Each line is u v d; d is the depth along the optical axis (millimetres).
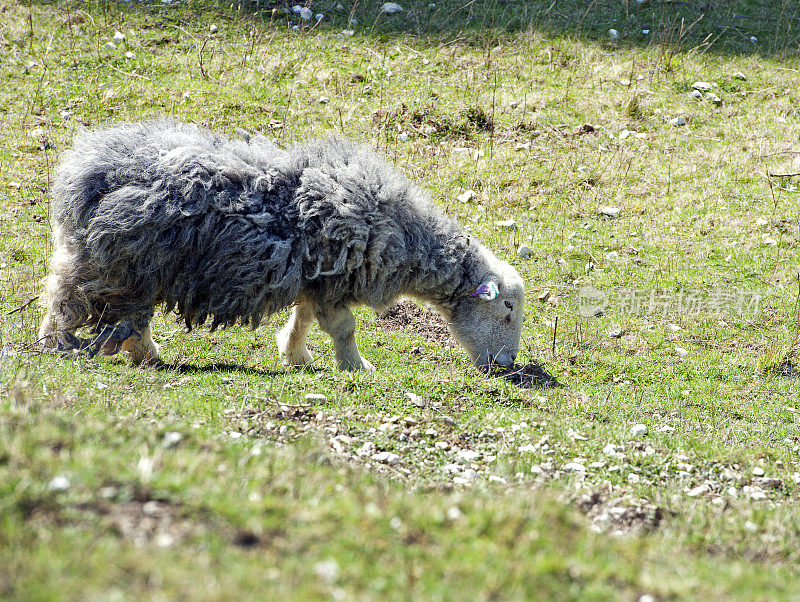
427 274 29828
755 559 16047
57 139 47062
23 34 55406
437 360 33562
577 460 22672
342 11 60906
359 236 27547
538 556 12938
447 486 18875
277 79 53688
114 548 11547
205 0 60219
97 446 15203
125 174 26562
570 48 58094
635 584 12766
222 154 27422
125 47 55281
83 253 26766
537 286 39250
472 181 46625
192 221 26562
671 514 18688
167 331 33625
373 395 25906
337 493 14945
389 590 11617
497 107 52469
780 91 54281
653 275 40031
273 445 19484
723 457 24047
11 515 12047
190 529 12398
